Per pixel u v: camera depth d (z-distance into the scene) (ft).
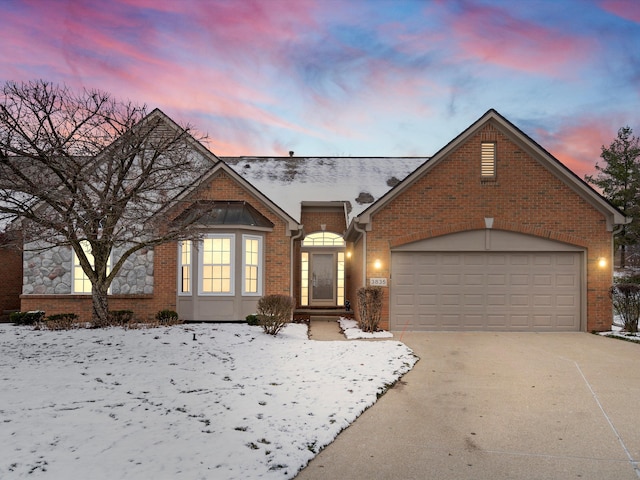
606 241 50.93
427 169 51.52
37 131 38.93
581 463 17.61
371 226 51.42
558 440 19.93
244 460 16.70
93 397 23.85
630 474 16.66
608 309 50.55
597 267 50.78
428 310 51.31
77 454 16.62
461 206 51.42
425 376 30.96
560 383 29.22
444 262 51.55
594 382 29.45
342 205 71.31
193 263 53.21
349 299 70.08
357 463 17.48
